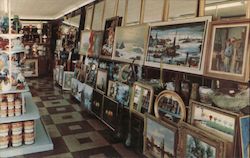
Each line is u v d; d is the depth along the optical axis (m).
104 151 2.92
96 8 4.57
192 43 2.17
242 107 1.77
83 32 4.89
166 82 2.56
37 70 8.82
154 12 2.78
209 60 2.00
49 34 9.17
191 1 2.27
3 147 2.73
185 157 2.07
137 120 2.79
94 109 3.90
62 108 4.68
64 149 2.95
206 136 1.89
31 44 8.82
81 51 4.85
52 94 5.88
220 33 1.91
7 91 2.75
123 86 3.19
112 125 3.29
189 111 2.13
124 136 3.11
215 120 1.90
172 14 2.50
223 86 1.97
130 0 3.30
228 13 1.93
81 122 3.90
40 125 3.60
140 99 2.77
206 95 2.06
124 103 3.10
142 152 2.72
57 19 8.57
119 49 3.38
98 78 3.92
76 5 5.86
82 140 3.22
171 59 2.40
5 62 3.14
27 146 2.83
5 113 2.78
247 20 1.71
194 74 2.17
